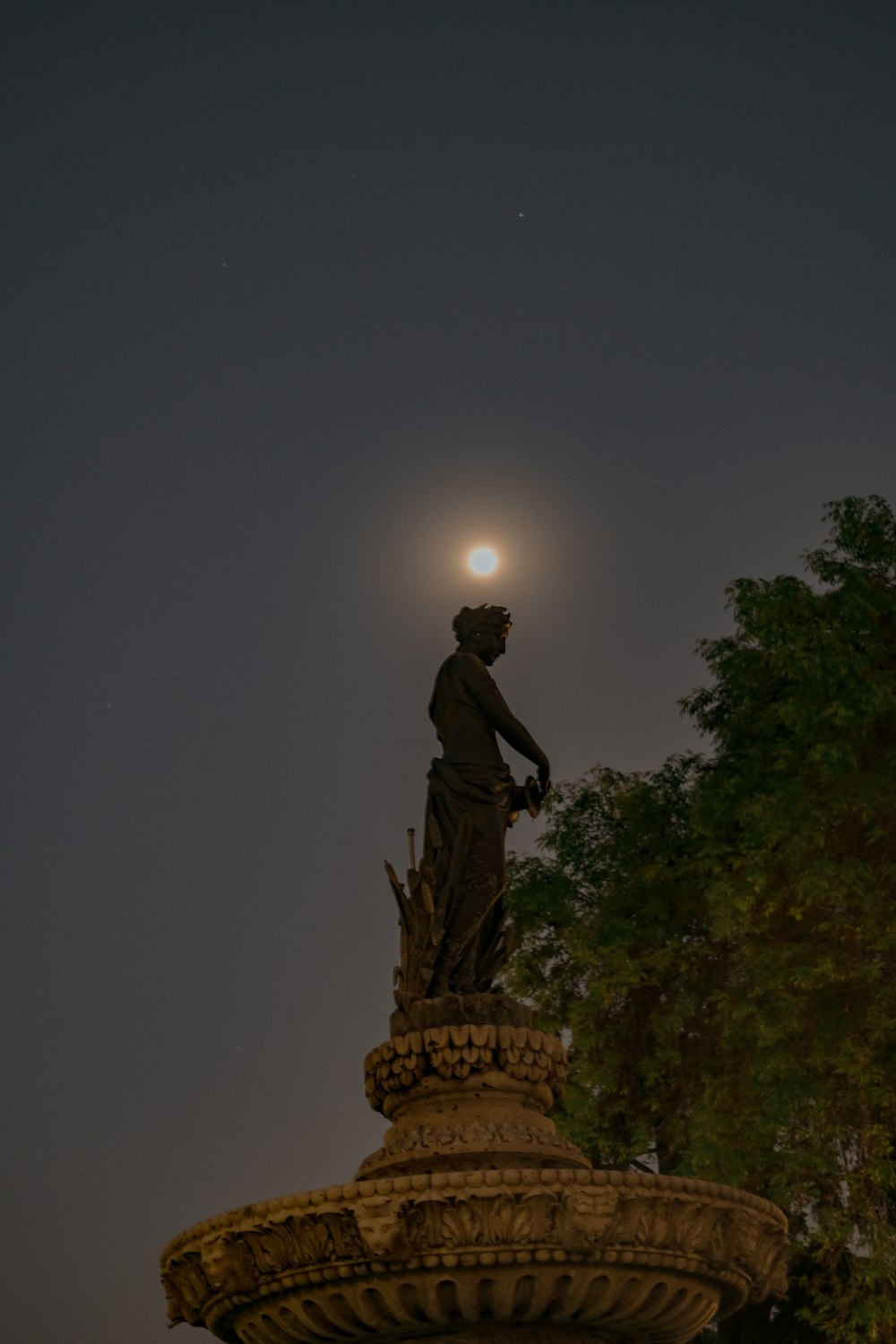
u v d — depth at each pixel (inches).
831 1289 800.9
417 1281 272.8
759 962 759.1
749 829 800.3
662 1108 834.8
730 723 860.0
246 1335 301.7
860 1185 723.4
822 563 848.9
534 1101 329.4
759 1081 748.6
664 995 855.1
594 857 916.0
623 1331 299.9
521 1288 274.7
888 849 782.5
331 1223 273.3
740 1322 864.3
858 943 765.3
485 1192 270.7
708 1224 285.9
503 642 402.6
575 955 845.2
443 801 369.4
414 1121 323.0
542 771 379.2
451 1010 339.6
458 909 357.4
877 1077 727.1
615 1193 274.8
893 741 796.0
